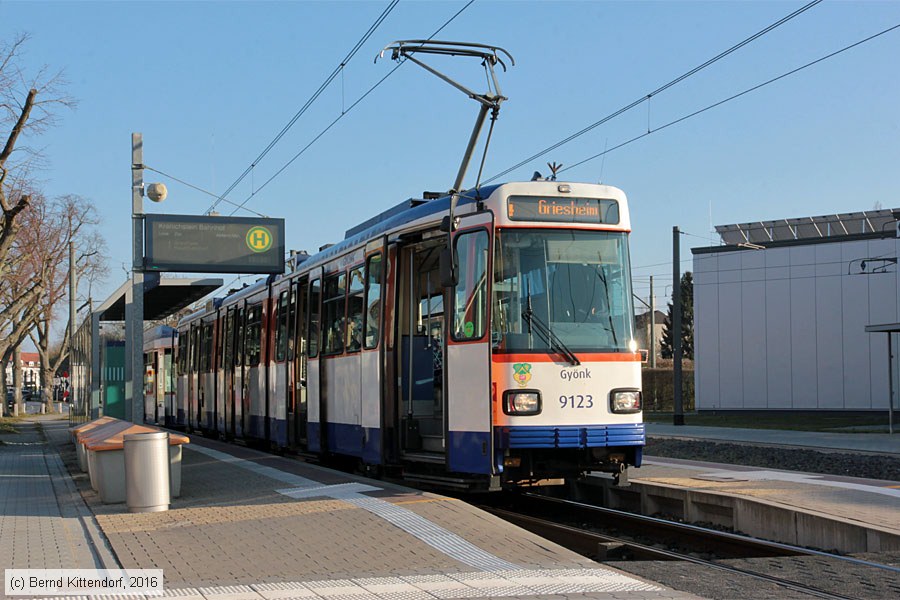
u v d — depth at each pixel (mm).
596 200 12586
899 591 7621
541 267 12141
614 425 12062
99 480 13727
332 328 16734
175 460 13461
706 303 43531
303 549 9086
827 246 39688
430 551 8773
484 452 11719
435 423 13094
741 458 20656
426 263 13633
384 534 9516
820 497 12352
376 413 14352
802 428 32531
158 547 9523
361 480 13797
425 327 13516
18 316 57781
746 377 42062
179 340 34344
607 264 12477
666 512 13844
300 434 18438
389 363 14141
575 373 11961
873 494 12680
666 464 18312
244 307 23984
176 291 27844
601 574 7852
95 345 27234
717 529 12492
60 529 11156
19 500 14445
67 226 48969
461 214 12586
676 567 8477
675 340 36188
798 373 40406
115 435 14328
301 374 18516
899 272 37500
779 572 8398
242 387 23531
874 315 38188
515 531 9547
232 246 21266
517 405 11680
